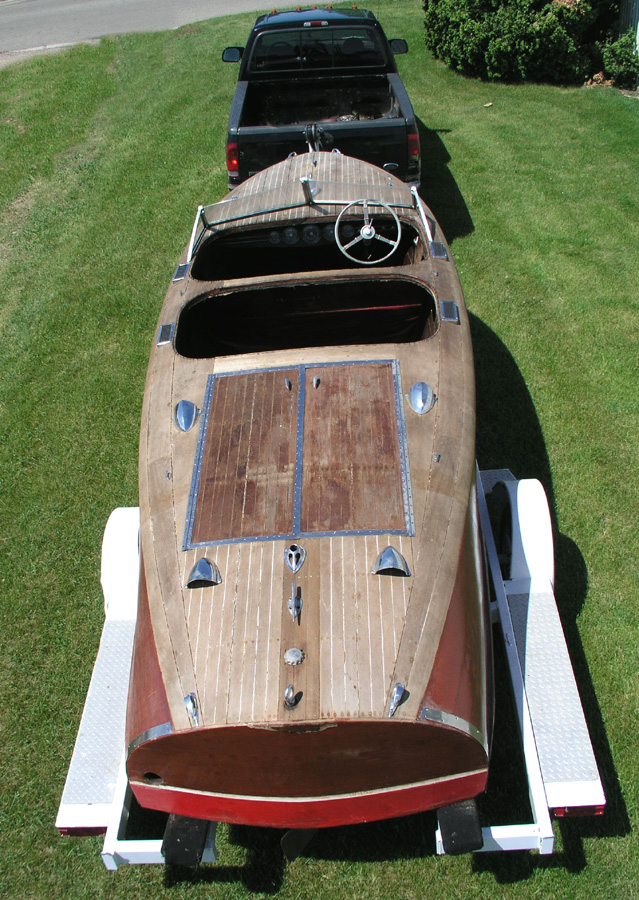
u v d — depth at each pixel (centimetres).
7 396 548
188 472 309
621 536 407
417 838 303
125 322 614
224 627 257
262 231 457
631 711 331
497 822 305
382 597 259
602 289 597
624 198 718
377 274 396
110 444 502
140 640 274
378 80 741
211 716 236
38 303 647
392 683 238
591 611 372
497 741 330
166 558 283
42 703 359
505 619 322
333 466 299
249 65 736
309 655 245
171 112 1004
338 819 261
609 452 457
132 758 251
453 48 1020
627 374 513
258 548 276
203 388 342
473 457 316
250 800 256
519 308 581
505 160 802
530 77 1010
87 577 418
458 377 342
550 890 282
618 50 948
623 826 297
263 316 452
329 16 726
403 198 464
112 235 734
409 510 283
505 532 369
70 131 984
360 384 331
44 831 314
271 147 620
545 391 504
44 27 1477
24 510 459
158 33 1349
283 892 290
